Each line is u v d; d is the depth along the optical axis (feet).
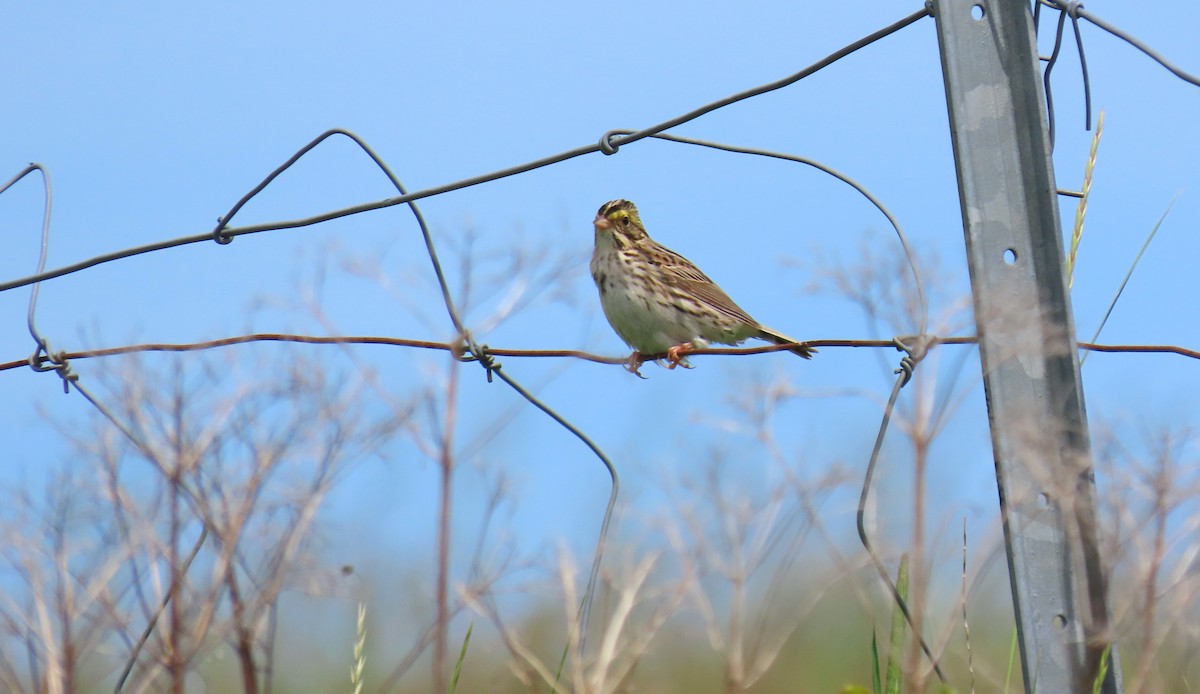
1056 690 29.91
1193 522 25.49
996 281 31.65
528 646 30.99
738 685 25.22
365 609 30.22
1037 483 30.22
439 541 27.07
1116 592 28.40
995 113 32.27
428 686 46.39
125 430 27.81
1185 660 28.27
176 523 27.27
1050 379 30.91
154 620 27.07
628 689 28.17
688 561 25.48
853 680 44.93
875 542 28.14
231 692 31.12
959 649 40.11
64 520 27.50
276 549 27.12
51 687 26.91
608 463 33.60
